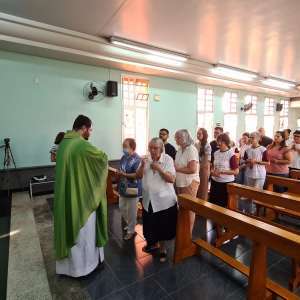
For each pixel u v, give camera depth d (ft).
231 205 9.29
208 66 18.43
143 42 13.88
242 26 11.51
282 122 33.01
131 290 6.35
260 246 5.54
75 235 6.38
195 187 8.57
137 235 9.44
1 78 13.46
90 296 6.12
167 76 19.76
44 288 6.33
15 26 11.22
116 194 13.47
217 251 7.46
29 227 9.96
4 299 5.97
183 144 8.50
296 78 23.58
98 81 16.80
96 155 6.42
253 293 5.61
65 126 15.76
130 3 9.53
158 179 7.28
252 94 28.27
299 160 13.98
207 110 23.79
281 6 9.57
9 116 13.88
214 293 6.25
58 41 12.54
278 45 14.10
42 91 14.76
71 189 6.33
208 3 9.41
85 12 10.43
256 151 11.78
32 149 14.76
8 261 7.56
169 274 7.02
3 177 13.88
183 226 7.64
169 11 10.11
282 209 9.84
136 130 19.03
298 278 6.60
